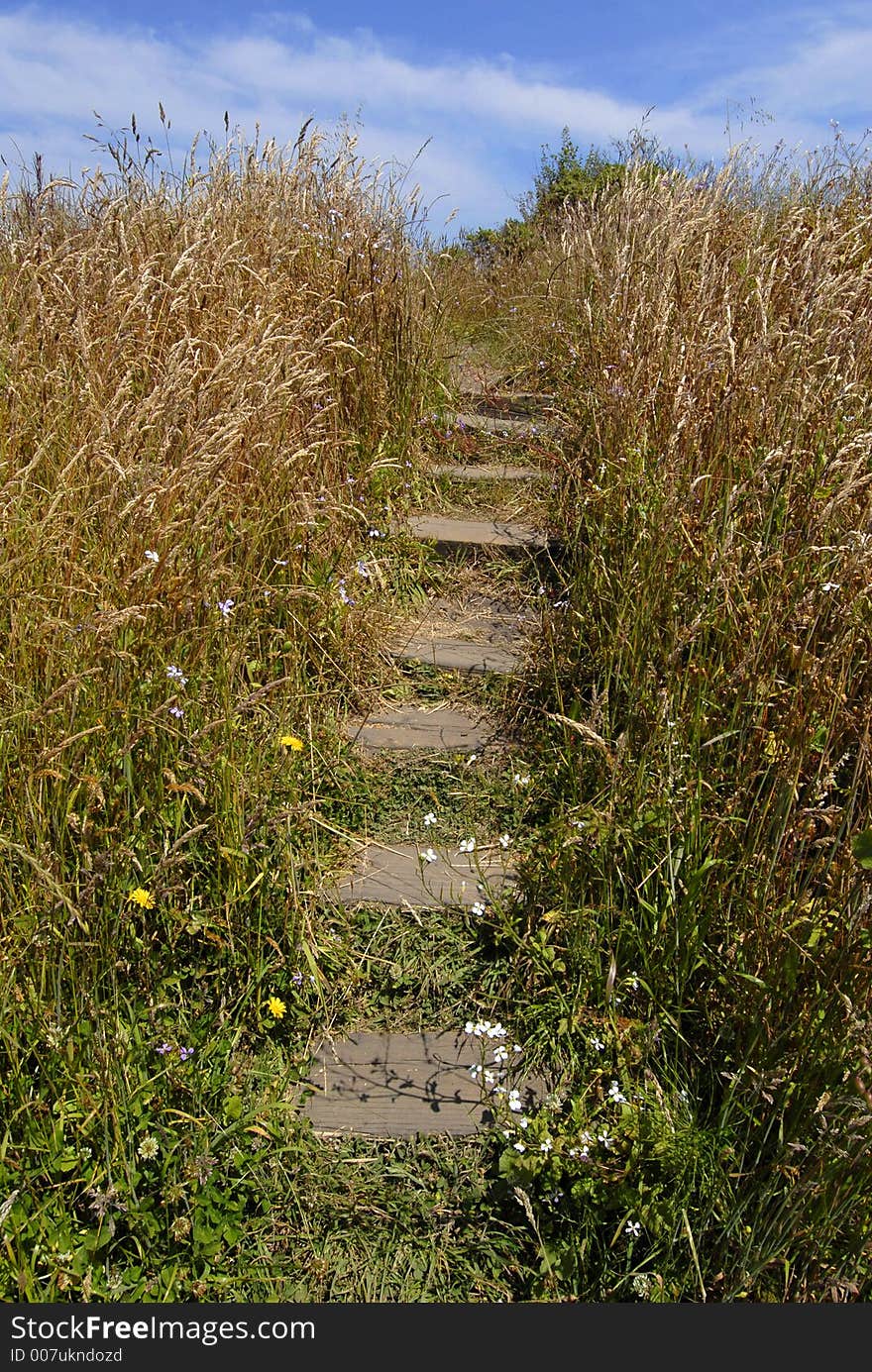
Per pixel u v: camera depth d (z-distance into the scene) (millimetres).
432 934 2742
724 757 2830
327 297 4895
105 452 2879
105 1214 1909
